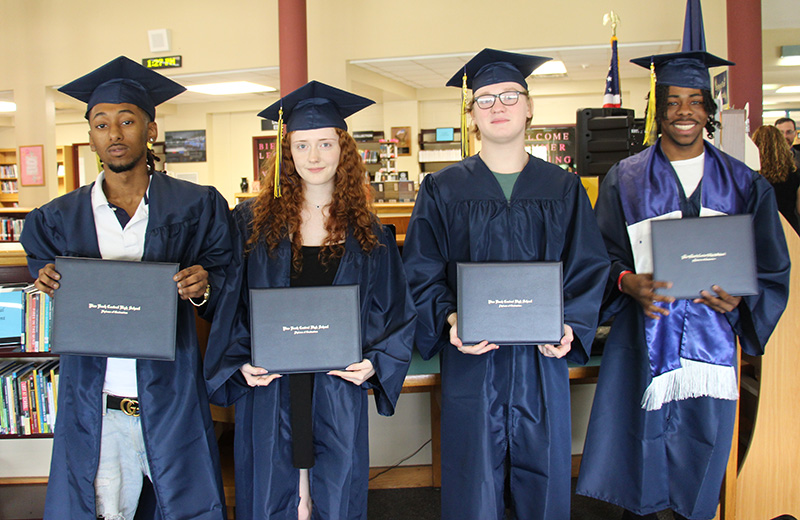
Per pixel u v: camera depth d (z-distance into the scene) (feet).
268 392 5.32
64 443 5.21
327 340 5.11
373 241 5.50
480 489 5.48
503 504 5.72
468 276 5.28
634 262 5.93
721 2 22.07
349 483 5.32
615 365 6.18
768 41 27.37
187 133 36.76
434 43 23.93
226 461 7.29
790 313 6.20
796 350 6.22
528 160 5.95
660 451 5.98
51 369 7.35
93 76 5.08
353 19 24.39
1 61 27.12
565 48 23.57
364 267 5.52
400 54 24.17
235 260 5.54
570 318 5.50
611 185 6.30
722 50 22.15
